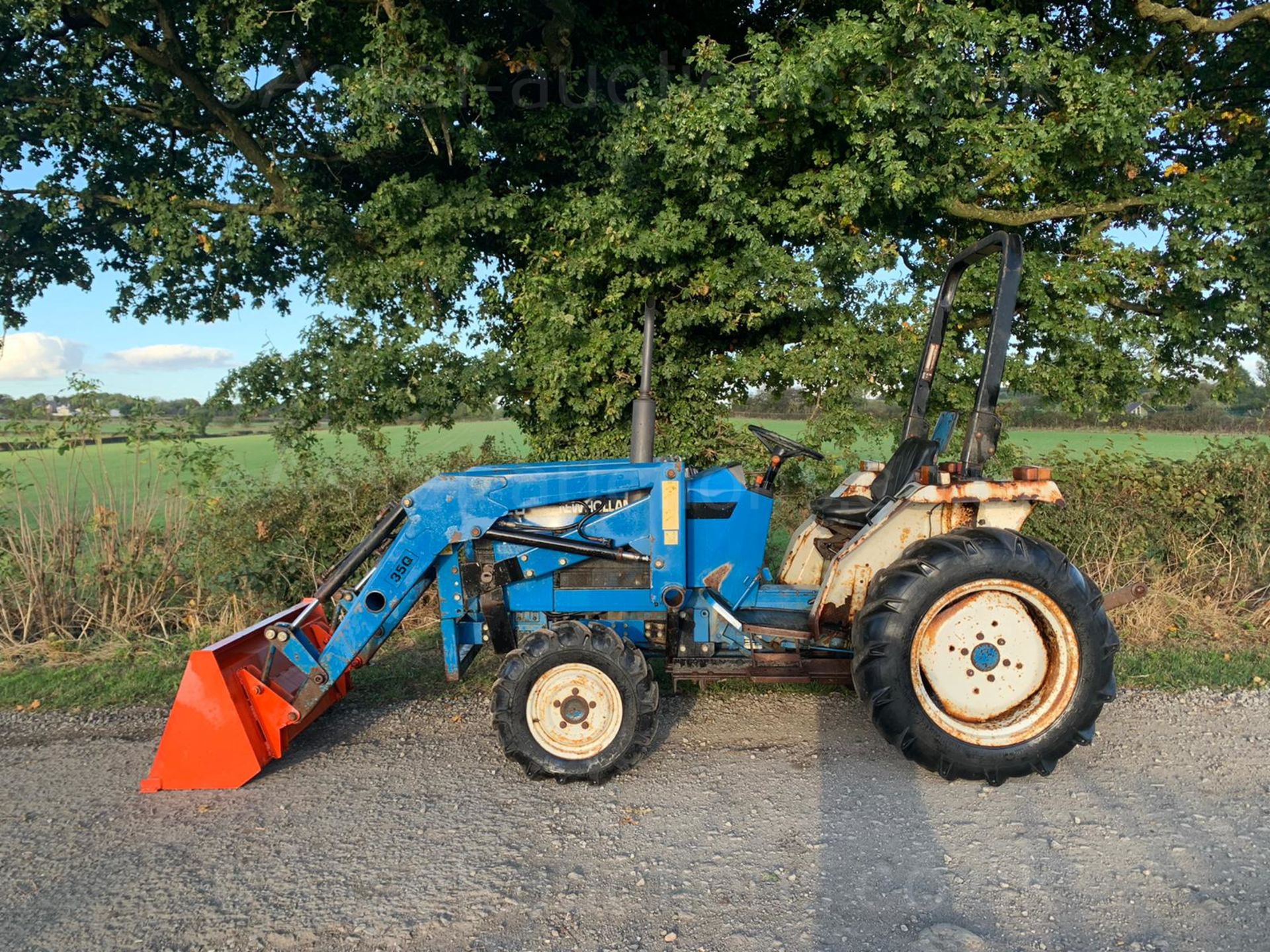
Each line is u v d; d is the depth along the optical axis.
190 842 3.32
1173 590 6.50
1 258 9.45
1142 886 2.85
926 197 8.20
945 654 3.70
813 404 8.44
